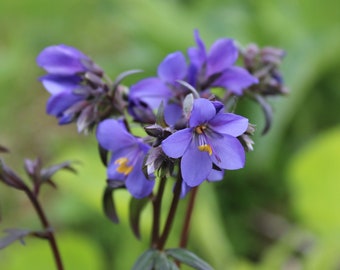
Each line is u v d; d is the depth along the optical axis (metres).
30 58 0.73
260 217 0.54
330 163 0.47
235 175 0.54
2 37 0.75
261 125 0.53
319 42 0.59
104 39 0.77
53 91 0.30
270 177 0.55
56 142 0.63
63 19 0.74
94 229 0.52
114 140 0.29
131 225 0.31
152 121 0.30
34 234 0.32
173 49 0.59
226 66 0.30
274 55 0.34
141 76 0.60
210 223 0.48
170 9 0.62
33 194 0.32
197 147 0.27
